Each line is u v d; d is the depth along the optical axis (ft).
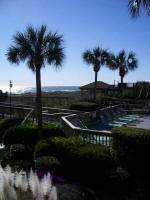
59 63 22.31
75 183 13.33
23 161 18.16
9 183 4.47
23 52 21.57
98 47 58.85
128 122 41.47
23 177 5.42
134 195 12.21
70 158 15.30
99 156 14.06
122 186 13.03
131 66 75.31
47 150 17.48
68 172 15.55
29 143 22.38
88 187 13.33
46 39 21.79
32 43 21.76
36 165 15.35
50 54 21.68
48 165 14.79
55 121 33.24
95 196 12.19
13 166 16.78
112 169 14.12
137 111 56.95
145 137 13.47
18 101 69.77
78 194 11.57
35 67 22.56
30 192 4.98
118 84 87.86
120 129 15.01
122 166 14.33
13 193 4.17
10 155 19.08
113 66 73.56
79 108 44.60
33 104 61.57
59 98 66.03
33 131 22.62
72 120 30.37
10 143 22.66
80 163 14.52
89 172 14.15
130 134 13.84
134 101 68.18
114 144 14.92
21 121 29.01
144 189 12.58
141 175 13.80
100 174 13.80
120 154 14.34
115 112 52.24
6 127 27.25
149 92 76.48
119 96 77.41
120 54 74.84
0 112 41.75
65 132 24.70
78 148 15.60
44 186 4.78
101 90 87.04
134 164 13.74
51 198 4.50
